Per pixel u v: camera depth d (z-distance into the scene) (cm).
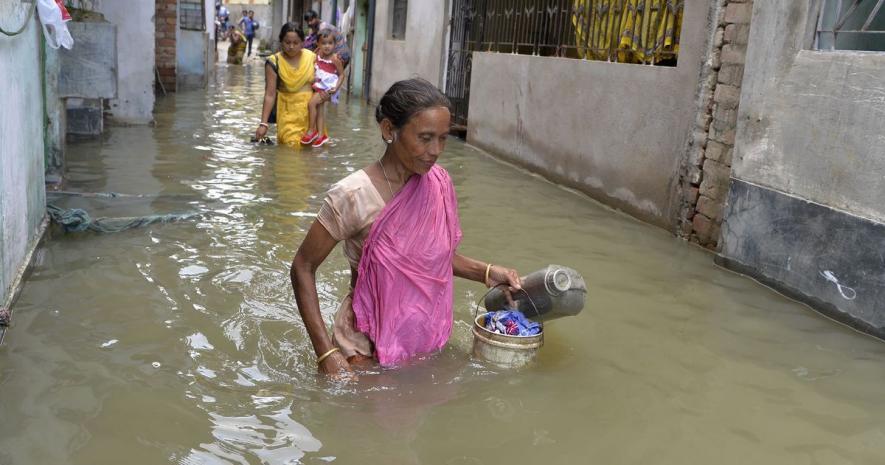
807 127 468
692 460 283
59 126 684
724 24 565
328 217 313
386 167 319
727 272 526
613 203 708
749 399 336
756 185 509
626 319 423
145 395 309
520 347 342
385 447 278
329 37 960
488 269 359
